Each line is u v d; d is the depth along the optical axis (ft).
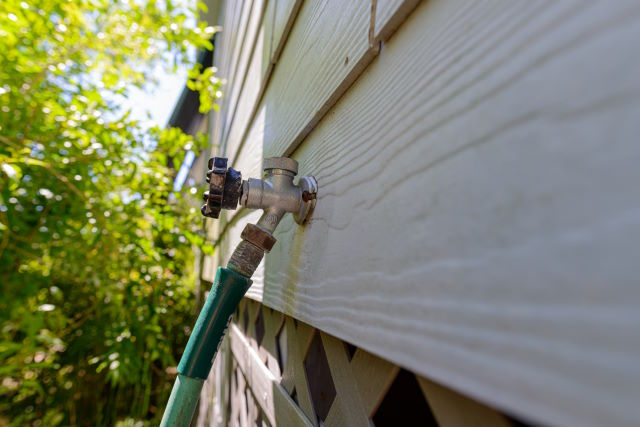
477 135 1.00
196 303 12.85
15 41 5.82
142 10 7.57
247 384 5.16
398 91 1.46
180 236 8.82
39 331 6.72
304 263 2.35
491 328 0.86
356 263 1.63
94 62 7.73
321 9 2.57
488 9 1.02
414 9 1.41
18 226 6.03
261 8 5.35
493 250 0.89
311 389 2.67
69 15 6.78
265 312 4.42
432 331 1.05
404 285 1.23
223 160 2.27
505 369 0.80
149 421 9.61
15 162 5.30
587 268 0.67
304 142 2.84
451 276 1.02
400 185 1.35
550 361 0.71
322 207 2.18
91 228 6.64
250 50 6.44
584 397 0.64
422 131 1.26
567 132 0.75
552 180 0.76
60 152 6.49
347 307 1.64
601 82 0.69
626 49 0.66
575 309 0.68
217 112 13.23
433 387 1.23
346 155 1.93
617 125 0.66
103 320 8.16
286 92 3.45
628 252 0.61
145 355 8.68
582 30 0.74
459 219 1.02
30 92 5.87
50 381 8.59
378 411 1.72
